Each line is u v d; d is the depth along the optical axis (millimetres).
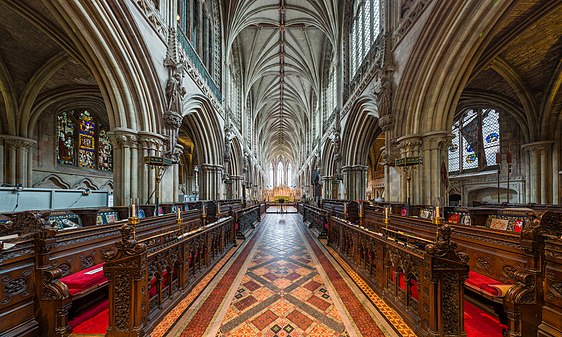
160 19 7090
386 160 8023
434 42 6043
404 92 7227
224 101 14570
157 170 6215
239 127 20672
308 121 28562
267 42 19797
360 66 11578
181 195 15688
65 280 2754
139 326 2322
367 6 11008
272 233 9430
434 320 2250
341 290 3770
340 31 14688
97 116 12352
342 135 14203
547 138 9359
